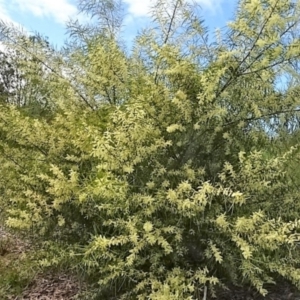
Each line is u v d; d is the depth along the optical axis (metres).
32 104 4.91
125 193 3.43
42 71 4.55
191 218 3.50
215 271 3.70
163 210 3.55
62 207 3.93
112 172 3.62
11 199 4.07
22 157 4.34
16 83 6.47
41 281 4.48
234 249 3.55
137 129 3.40
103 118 4.16
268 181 3.56
